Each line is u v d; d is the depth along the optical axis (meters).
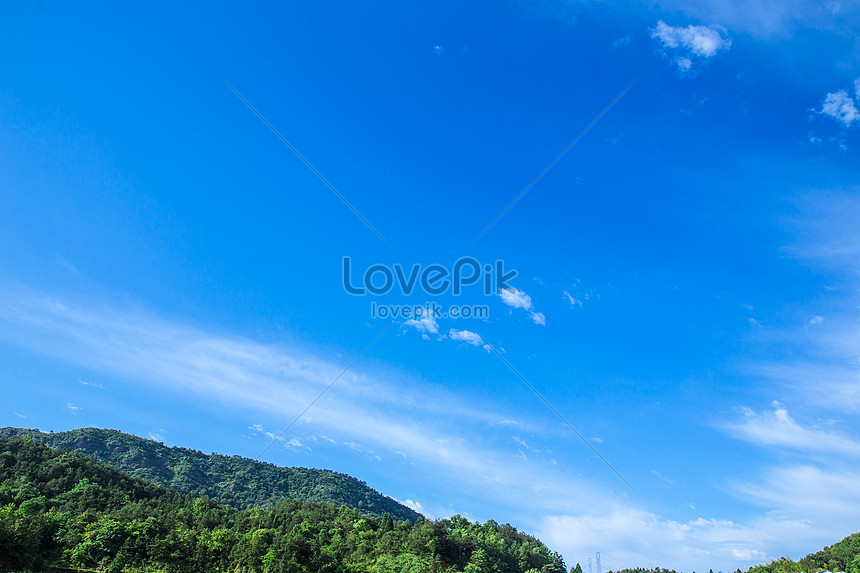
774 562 190.38
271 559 102.88
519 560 161.88
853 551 182.88
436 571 123.38
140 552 101.88
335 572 109.12
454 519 190.50
